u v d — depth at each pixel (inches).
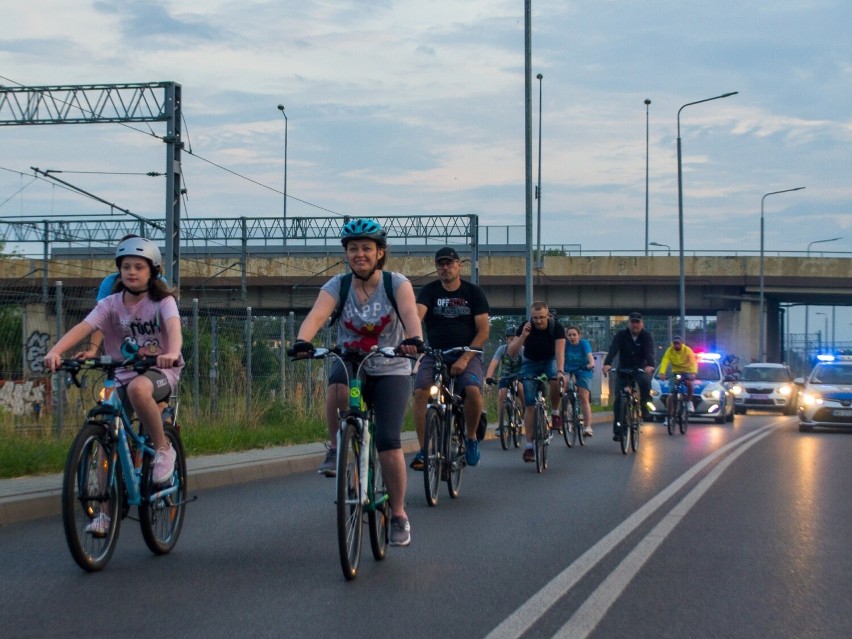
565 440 733.3
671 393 912.9
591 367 733.3
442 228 2321.6
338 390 297.7
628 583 274.4
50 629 222.4
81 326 289.6
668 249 2315.5
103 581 269.0
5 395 685.9
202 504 417.1
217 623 228.4
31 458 464.4
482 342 434.0
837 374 1028.5
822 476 544.1
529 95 1130.0
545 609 244.4
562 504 424.5
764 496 458.0
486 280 2263.8
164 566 289.1
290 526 360.8
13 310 738.2
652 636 222.7
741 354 2374.5
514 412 734.5
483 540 336.5
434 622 231.5
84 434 270.8
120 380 290.0
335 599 251.6
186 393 786.2
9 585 263.6
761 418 1395.2
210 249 2443.4
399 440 295.4
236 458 546.0
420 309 428.5
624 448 676.7
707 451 710.5
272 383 850.1
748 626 231.9
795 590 267.7
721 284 2351.1
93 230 2381.9
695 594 262.4
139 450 292.8
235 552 311.3
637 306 2375.7
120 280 296.0
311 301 2384.4
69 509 266.8
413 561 300.2
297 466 550.6
